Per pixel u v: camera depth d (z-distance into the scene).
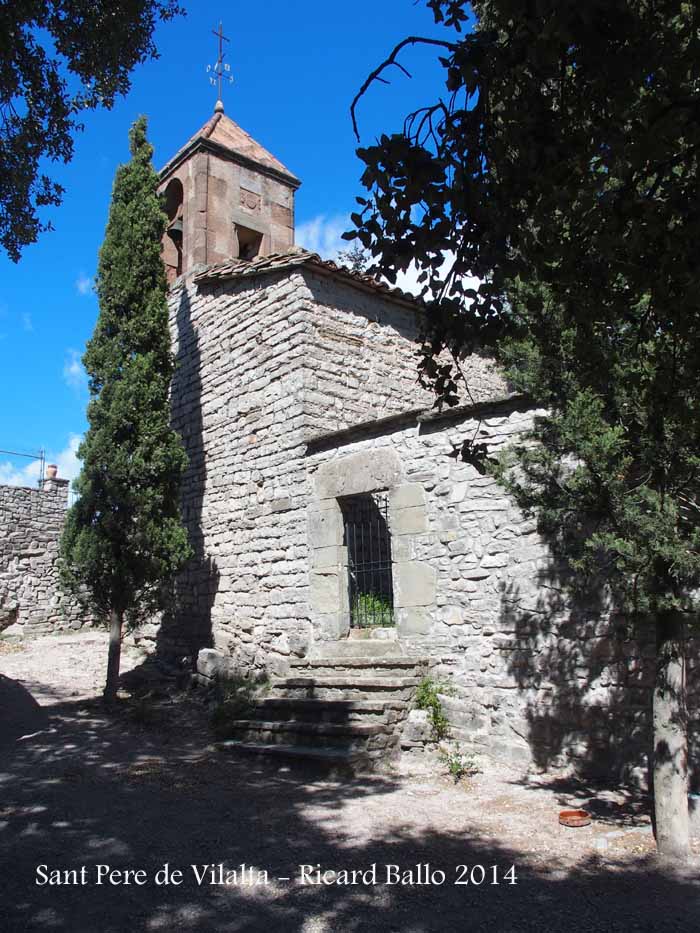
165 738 7.99
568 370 5.29
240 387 10.90
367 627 8.80
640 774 6.05
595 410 5.06
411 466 8.28
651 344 4.21
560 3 2.26
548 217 2.90
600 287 3.10
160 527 10.16
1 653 13.30
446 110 2.78
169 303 12.86
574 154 2.75
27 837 4.96
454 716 7.37
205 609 11.05
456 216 2.91
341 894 4.14
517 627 7.08
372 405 10.52
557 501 5.48
